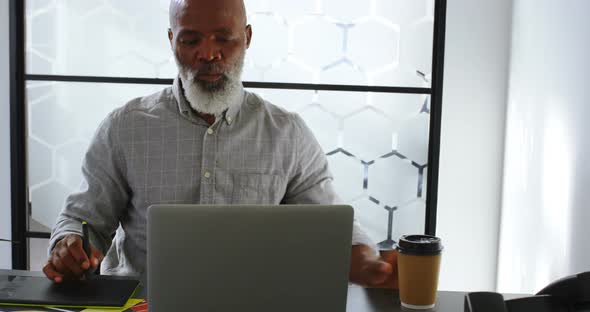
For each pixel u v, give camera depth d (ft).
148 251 3.49
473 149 8.93
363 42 9.08
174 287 3.51
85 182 6.02
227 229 3.49
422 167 9.17
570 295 3.49
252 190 6.11
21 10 9.07
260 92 9.16
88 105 9.21
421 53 9.04
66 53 9.16
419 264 4.02
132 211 6.13
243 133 6.14
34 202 9.36
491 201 8.95
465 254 9.04
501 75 8.81
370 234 9.30
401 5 9.00
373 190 9.25
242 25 5.93
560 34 6.73
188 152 6.03
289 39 9.09
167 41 9.09
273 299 3.56
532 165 7.57
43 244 9.39
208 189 6.02
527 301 3.47
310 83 9.14
